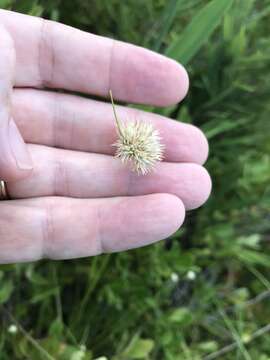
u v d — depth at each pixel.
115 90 0.09
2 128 0.07
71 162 0.08
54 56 0.08
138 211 0.08
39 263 0.10
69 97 0.09
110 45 0.08
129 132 0.08
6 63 0.07
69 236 0.08
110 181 0.08
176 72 0.08
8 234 0.08
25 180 0.08
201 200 0.08
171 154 0.09
